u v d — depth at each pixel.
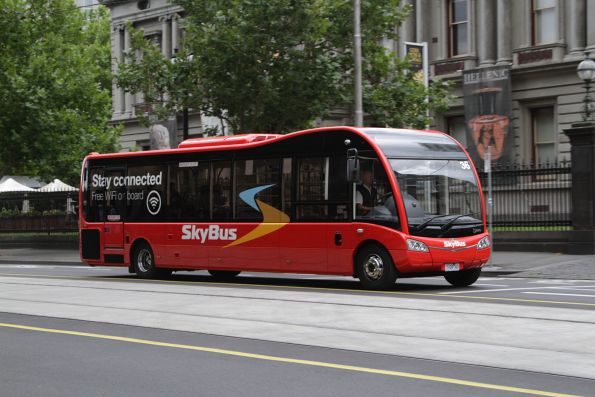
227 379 8.71
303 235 19.62
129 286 19.91
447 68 41.09
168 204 23.02
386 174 18.27
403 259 17.89
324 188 19.34
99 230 24.81
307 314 13.69
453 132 41.75
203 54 31.39
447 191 18.88
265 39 30.58
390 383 8.41
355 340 11.05
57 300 16.70
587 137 26.89
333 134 19.28
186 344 10.98
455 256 18.36
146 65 33.38
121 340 11.40
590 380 8.48
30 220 43.62
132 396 8.02
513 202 29.72
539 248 28.38
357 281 21.75
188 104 32.66
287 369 9.19
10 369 9.48
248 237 20.86
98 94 42.31
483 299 15.61
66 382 8.70
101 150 43.44
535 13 38.66
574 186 27.08
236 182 21.30
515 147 38.75
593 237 26.75
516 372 8.91
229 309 14.57
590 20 36.59
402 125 33.84
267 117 32.41
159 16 52.19
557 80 37.34
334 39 32.44
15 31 40.66
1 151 40.84
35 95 38.78
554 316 12.82
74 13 46.69
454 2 41.66
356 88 27.44
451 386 8.24
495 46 40.00
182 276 24.78
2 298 17.28
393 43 42.97
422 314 13.36
